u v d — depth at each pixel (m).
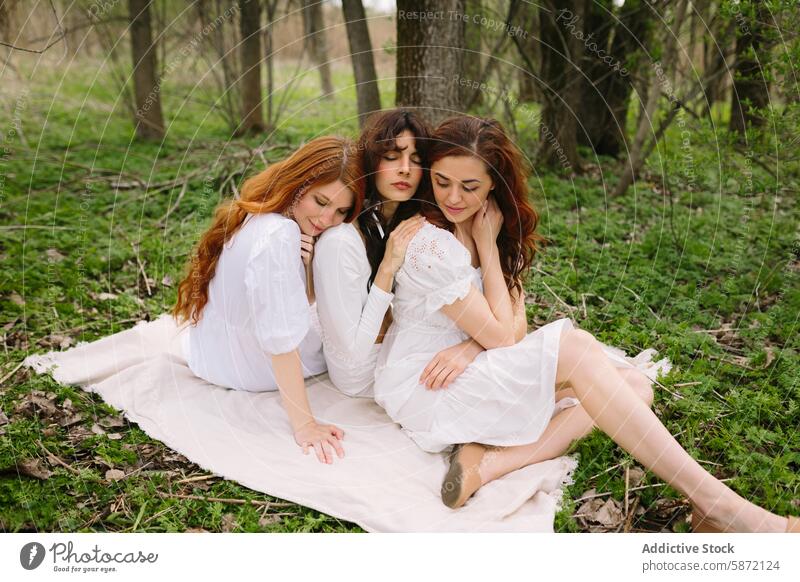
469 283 2.67
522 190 2.85
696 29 6.30
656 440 2.39
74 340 3.67
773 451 2.83
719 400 3.13
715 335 3.71
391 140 2.65
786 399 3.11
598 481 2.65
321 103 9.51
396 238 2.71
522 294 3.10
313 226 2.79
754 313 3.77
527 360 2.56
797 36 4.13
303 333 2.77
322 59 9.63
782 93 4.76
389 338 2.94
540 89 6.30
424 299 2.74
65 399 3.13
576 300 4.02
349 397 3.07
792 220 4.69
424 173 2.75
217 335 3.07
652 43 6.03
